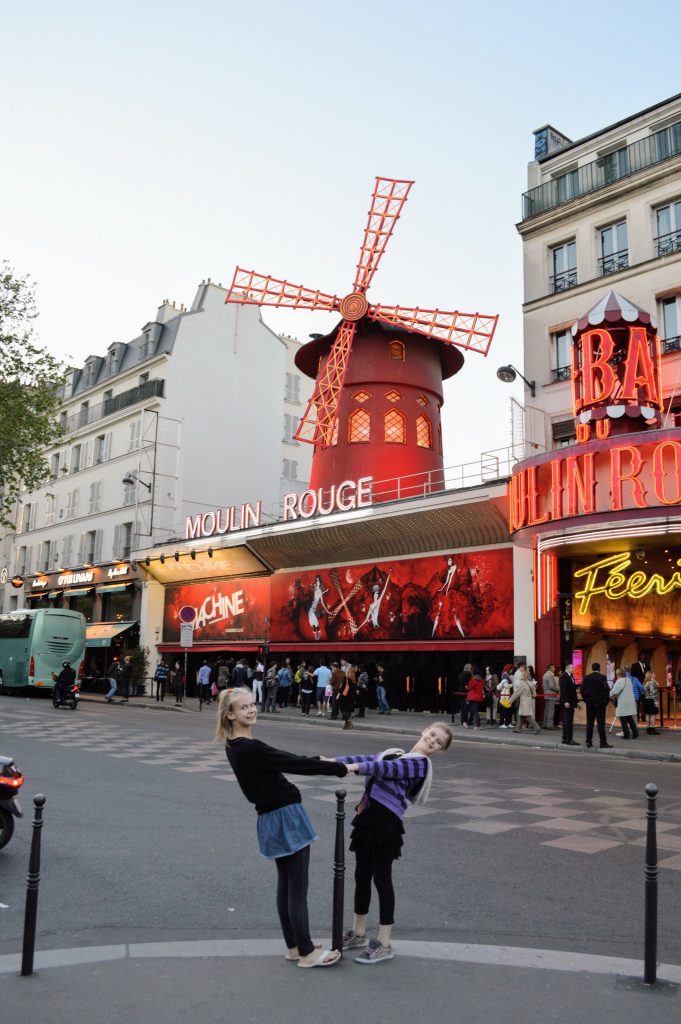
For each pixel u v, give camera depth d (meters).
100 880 5.79
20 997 3.60
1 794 6.46
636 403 16.34
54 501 41.72
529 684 17.47
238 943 4.39
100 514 37.62
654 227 19.64
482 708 21.36
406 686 23.17
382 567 24.05
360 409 27.19
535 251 21.92
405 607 23.11
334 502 24.88
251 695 4.29
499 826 7.59
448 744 4.50
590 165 21.17
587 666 20.22
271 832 4.08
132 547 34.47
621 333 16.95
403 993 3.69
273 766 4.10
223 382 37.03
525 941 4.57
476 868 6.13
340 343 27.31
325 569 26.05
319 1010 3.49
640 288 19.44
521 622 20.03
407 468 26.56
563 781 10.30
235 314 38.00
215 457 36.12
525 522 17.53
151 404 35.31
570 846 6.82
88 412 40.00
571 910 5.14
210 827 7.49
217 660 30.39
